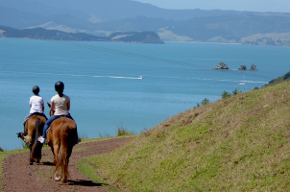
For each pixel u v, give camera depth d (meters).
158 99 119.81
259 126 11.84
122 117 86.69
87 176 13.91
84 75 191.88
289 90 14.06
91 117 86.50
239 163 10.57
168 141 13.88
